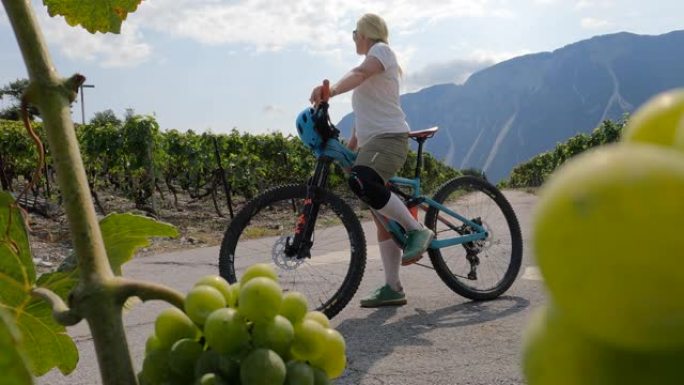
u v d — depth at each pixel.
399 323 4.04
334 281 4.34
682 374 0.28
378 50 4.05
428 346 3.56
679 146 0.29
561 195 0.26
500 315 4.17
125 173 13.35
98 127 13.38
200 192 17.61
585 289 0.25
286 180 17.55
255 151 17.00
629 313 0.25
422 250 4.07
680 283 0.24
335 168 15.41
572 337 0.31
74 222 0.71
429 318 4.14
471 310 4.32
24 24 0.73
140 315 4.54
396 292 4.51
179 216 13.08
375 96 4.11
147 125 12.82
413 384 3.04
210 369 0.78
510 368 3.19
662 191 0.24
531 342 0.34
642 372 0.29
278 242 4.09
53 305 0.72
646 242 0.24
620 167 0.25
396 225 4.30
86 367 3.48
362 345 3.62
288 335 0.80
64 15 1.45
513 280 4.71
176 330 0.82
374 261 6.50
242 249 5.44
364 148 4.10
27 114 0.84
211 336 0.77
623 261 0.25
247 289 0.79
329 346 0.85
